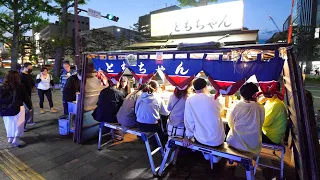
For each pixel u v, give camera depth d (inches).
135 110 133.0
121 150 156.5
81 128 165.5
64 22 567.2
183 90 121.8
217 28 217.6
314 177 80.3
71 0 547.2
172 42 228.7
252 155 97.4
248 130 100.3
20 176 119.5
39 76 249.6
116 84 152.9
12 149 154.6
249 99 103.9
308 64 1364.4
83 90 163.2
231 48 97.2
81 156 145.7
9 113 151.1
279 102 116.0
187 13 236.2
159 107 132.6
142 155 148.6
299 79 85.0
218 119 106.4
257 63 92.7
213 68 103.9
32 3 471.2
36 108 280.1
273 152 148.9
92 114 159.9
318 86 760.3
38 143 166.9
